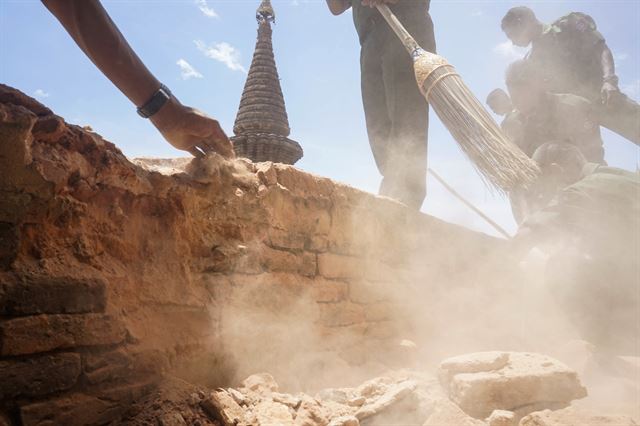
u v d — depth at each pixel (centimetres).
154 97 248
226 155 289
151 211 254
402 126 613
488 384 296
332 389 300
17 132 184
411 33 621
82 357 209
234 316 288
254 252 308
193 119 263
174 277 258
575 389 318
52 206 206
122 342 226
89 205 224
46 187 200
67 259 212
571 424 269
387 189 623
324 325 364
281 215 332
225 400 234
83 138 219
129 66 239
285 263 335
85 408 205
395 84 615
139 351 231
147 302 243
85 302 211
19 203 193
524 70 607
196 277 273
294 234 344
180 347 252
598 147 655
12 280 190
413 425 287
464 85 425
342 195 384
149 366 235
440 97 426
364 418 270
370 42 647
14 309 189
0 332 183
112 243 233
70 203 212
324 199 367
